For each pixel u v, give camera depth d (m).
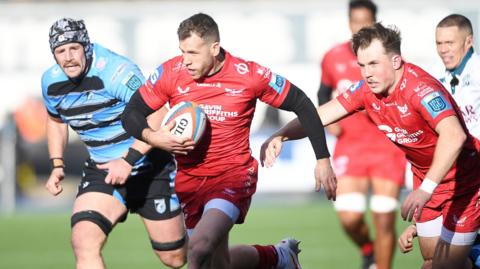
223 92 23.23
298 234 47.34
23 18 68.44
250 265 26.06
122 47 68.81
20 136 66.50
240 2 71.38
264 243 43.22
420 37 65.94
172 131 22.94
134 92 25.08
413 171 24.67
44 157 66.50
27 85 67.94
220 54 23.19
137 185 26.59
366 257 35.03
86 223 25.27
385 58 21.77
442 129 21.38
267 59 67.31
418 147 23.16
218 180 23.92
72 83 25.72
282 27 67.19
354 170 34.53
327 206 62.06
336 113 24.05
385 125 23.33
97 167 25.16
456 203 24.14
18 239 48.28
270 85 23.31
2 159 66.31
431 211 24.52
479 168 24.02
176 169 26.47
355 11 34.22
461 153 23.58
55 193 27.14
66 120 26.44
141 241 47.00
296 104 23.50
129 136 26.34
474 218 24.11
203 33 22.28
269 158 24.11
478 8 65.50
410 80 22.11
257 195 65.06
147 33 68.75
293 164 64.56
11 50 68.31
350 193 34.53
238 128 23.69
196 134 22.98
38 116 66.88
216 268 24.19
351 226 34.44
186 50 22.38
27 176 66.56
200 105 23.45
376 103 23.12
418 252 40.81
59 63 25.22
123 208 26.23
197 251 22.38
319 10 67.06
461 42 24.81
